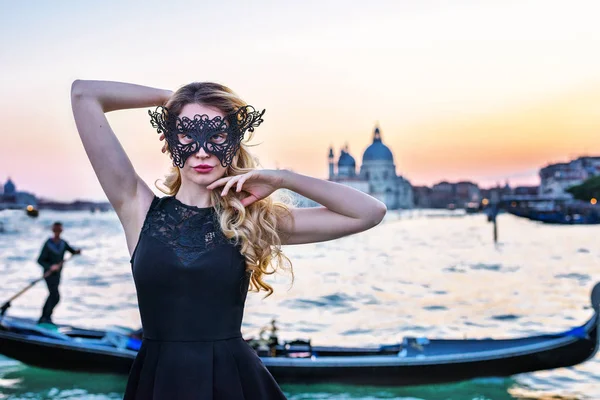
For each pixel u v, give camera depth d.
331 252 35.53
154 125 2.10
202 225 2.04
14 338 7.91
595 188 111.12
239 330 2.07
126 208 2.11
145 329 2.03
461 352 7.81
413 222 111.31
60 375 7.96
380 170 177.12
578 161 136.00
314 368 7.39
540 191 138.38
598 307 4.40
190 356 1.96
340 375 7.39
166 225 2.04
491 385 7.55
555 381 7.70
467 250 36.28
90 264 26.53
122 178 2.09
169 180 2.23
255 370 2.04
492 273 22.44
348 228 2.17
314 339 10.52
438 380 7.44
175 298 1.97
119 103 2.15
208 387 1.94
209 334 1.98
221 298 2.00
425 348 8.02
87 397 7.14
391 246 41.47
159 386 1.95
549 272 22.64
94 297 15.94
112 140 2.10
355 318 12.65
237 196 2.13
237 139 2.08
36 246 41.50
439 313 13.39
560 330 11.33
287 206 2.21
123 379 7.81
